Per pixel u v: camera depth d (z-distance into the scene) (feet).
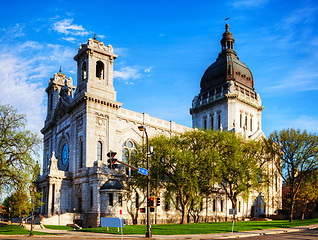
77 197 217.56
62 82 304.30
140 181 191.31
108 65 235.20
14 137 140.56
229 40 362.53
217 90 338.75
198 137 204.95
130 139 241.35
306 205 299.17
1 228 154.20
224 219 276.82
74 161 226.17
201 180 197.57
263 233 142.92
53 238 121.29
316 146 212.64
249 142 228.02
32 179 141.18
